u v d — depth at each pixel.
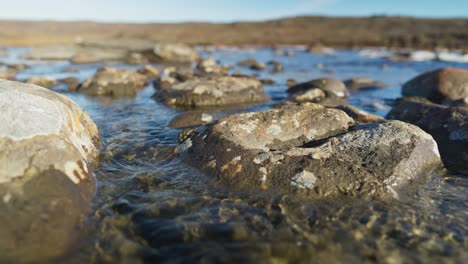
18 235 0.39
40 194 0.44
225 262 0.38
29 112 0.54
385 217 0.48
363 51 4.39
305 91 1.40
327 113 0.73
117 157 0.70
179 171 0.62
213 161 0.61
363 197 0.52
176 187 0.56
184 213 0.48
